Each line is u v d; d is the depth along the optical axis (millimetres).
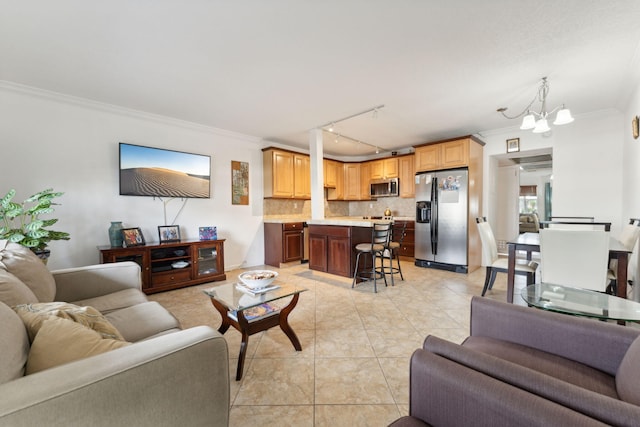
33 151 2900
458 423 754
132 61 2322
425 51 2182
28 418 590
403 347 2035
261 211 5078
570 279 2152
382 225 3418
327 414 1380
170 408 792
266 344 2090
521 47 2125
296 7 1693
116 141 3428
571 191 3820
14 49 2135
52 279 1688
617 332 1017
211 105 3326
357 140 5137
